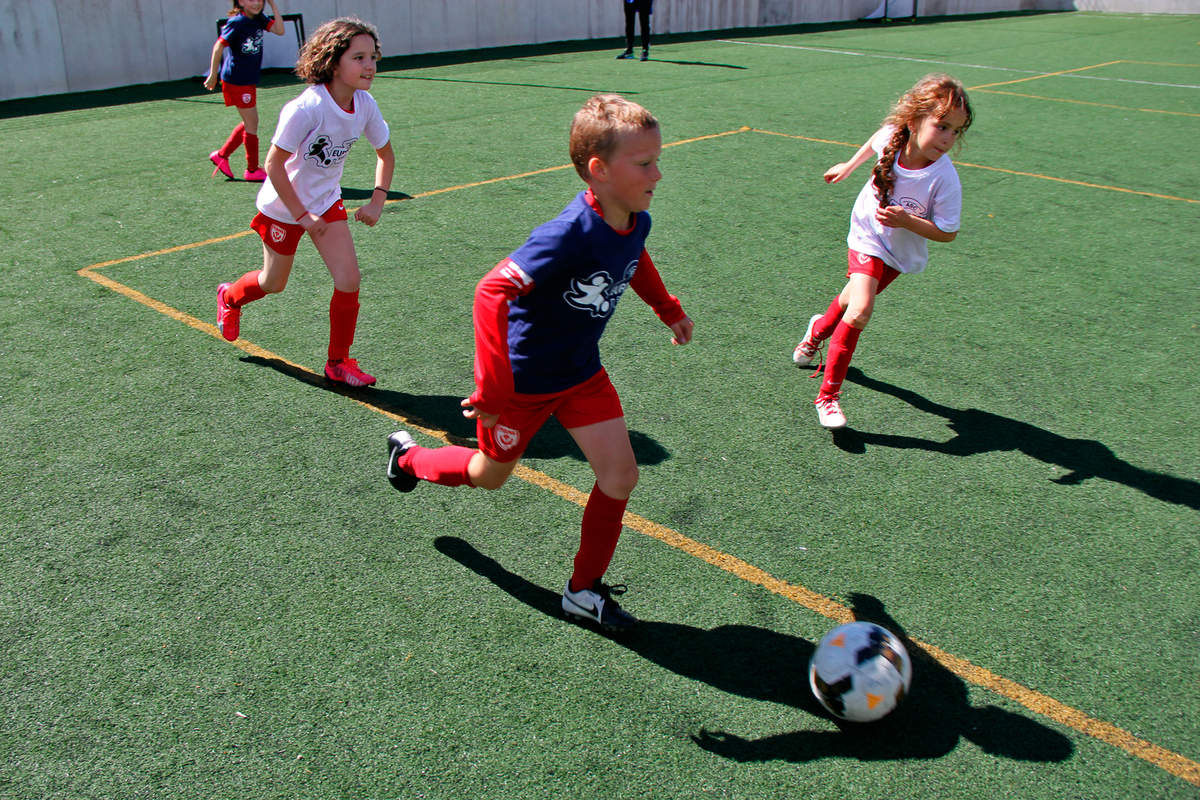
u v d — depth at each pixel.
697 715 2.62
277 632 2.88
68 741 2.46
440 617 2.97
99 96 12.73
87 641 2.81
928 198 3.93
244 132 8.17
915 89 3.84
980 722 2.62
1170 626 3.02
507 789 2.35
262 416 4.20
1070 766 2.48
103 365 4.64
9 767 2.38
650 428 4.21
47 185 8.00
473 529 3.43
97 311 5.31
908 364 4.96
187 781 2.35
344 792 2.33
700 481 3.79
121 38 13.61
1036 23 27.23
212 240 6.63
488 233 6.91
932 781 2.42
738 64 16.70
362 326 5.22
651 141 2.40
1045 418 4.41
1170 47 21.03
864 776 2.43
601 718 2.59
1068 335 5.37
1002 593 3.16
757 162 9.31
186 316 5.28
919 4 28.58
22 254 6.25
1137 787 2.41
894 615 3.04
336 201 4.39
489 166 8.93
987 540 3.45
